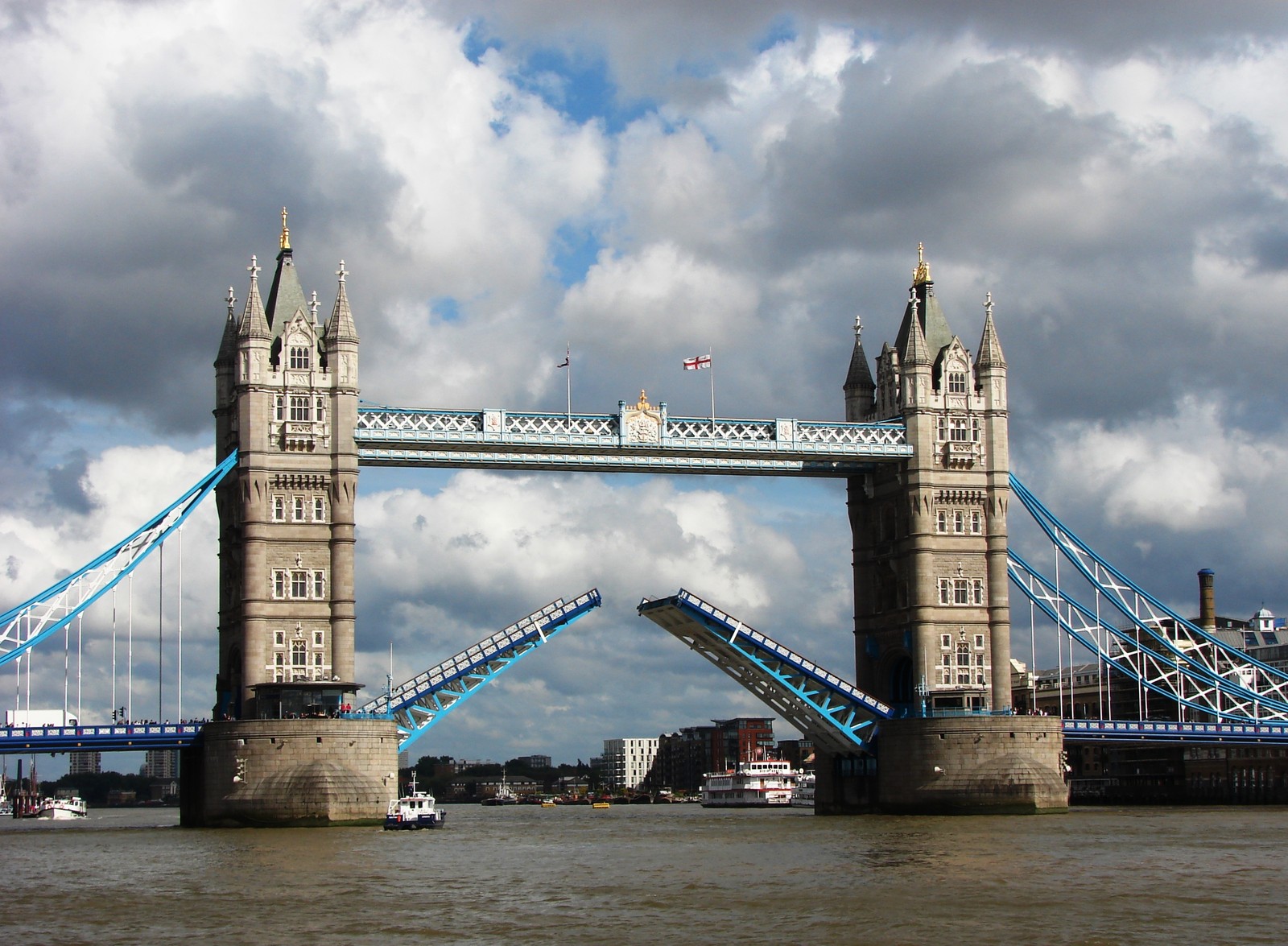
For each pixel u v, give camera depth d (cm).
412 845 11194
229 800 12888
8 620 12825
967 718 14562
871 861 9350
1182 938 6412
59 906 7662
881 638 15838
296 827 12800
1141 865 8956
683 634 15238
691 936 6569
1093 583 15975
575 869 9175
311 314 14175
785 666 14762
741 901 7550
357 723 13088
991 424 15475
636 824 15400
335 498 13688
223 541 14250
